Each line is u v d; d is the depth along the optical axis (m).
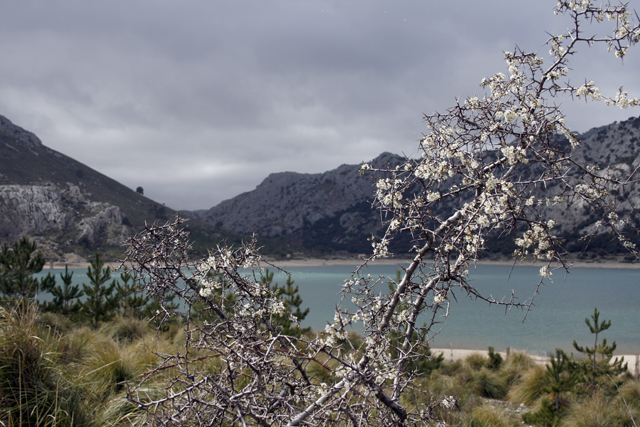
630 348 22.61
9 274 10.74
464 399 7.97
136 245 2.70
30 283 11.05
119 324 10.59
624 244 2.72
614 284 60.75
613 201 2.78
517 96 3.09
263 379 2.47
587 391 8.28
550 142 2.96
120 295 12.38
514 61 3.17
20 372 3.62
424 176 2.77
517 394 9.09
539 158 2.76
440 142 2.90
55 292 12.09
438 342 24.17
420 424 3.16
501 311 38.00
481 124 3.05
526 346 23.03
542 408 7.26
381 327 2.79
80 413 3.71
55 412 3.41
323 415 2.30
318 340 2.62
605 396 7.95
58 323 9.24
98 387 4.60
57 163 147.88
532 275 73.56
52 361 4.16
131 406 4.05
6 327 4.16
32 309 5.02
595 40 2.91
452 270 2.68
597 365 9.33
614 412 6.88
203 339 2.42
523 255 2.89
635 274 73.06
